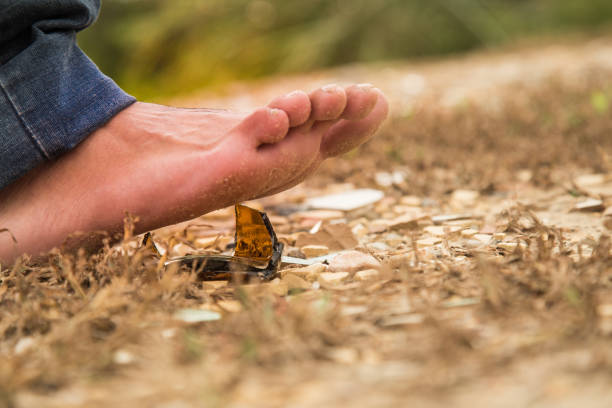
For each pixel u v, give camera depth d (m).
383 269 0.99
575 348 0.90
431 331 0.92
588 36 4.06
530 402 0.87
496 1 5.25
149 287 0.97
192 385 0.89
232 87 3.39
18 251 1.03
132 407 0.88
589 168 1.27
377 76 3.03
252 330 0.93
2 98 1.03
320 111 1.03
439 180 1.27
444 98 2.08
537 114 1.54
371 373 0.90
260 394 0.89
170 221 1.03
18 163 1.03
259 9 5.31
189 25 5.29
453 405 0.87
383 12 4.99
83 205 1.03
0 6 1.03
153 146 1.04
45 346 0.92
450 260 1.03
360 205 1.21
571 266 0.97
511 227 1.10
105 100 1.05
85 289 1.00
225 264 1.02
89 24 1.06
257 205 1.24
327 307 0.95
